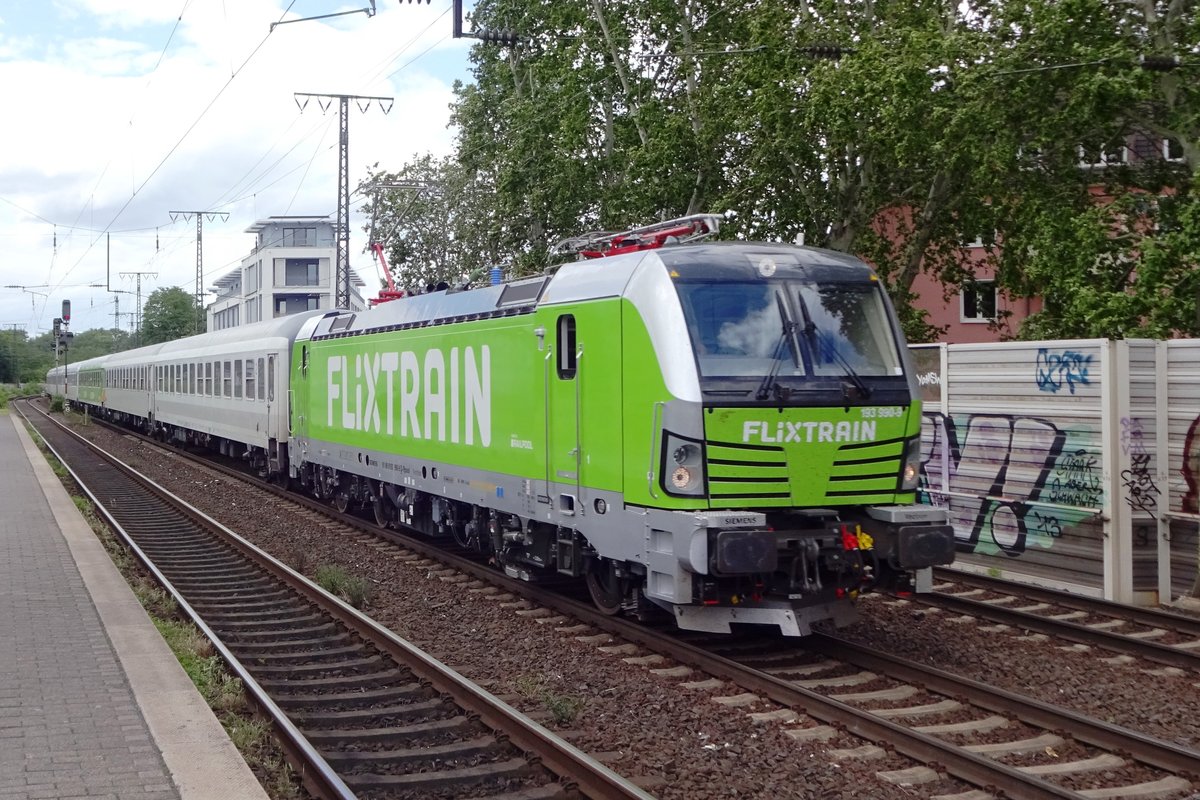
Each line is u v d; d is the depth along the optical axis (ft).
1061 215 51.55
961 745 21.56
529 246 84.23
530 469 33.88
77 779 18.01
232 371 82.02
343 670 27.94
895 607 34.58
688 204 70.79
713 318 27.40
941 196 63.05
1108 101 47.09
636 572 29.37
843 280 29.35
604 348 29.50
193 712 21.56
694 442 26.45
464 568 42.06
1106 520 35.40
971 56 50.31
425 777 19.58
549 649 29.63
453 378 39.96
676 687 25.75
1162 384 36.11
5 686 23.62
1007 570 39.78
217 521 57.00
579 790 19.13
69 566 39.50
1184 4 46.24
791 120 59.93
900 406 28.60
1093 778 19.93
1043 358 38.24
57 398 203.41
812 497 27.50
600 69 77.71
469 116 102.32
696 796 18.92
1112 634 29.17
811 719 23.09
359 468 51.57
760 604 27.43
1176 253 42.22
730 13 71.26
